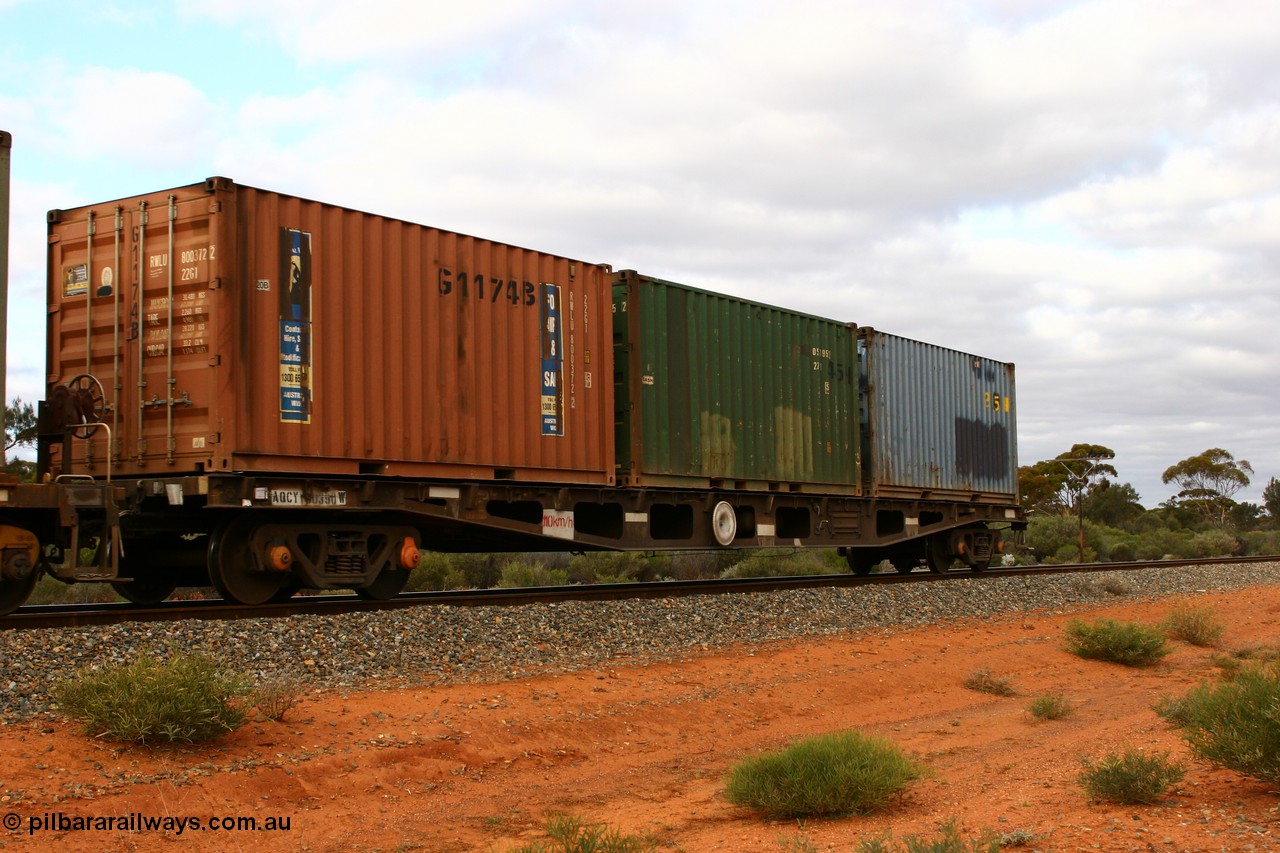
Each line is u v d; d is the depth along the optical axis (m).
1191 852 5.08
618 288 15.97
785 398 18.50
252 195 11.16
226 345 10.81
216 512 11.50
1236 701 6.68
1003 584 19.19
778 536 19.84
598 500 15.12
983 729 9.84
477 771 7.71
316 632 9.84
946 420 22.80
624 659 11.35
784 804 6.71
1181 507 79.88
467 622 11.16
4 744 6.67
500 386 13.61
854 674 11.75
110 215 11.75
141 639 8.76
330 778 7.10
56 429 11.20
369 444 11.97
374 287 12.18
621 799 7.34
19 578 9.52
